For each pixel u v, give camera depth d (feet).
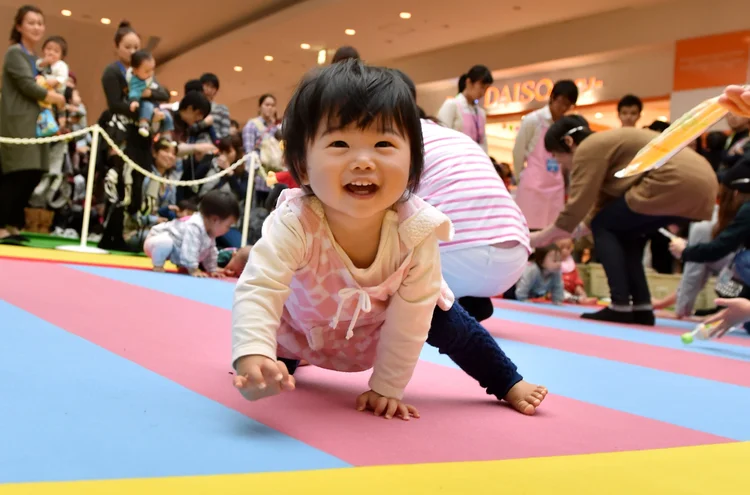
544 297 19.30
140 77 18.08
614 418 4.70
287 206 4.27
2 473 2.60
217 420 3.67
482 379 4.82
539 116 17.17
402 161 3.95
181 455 3.01
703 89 29.91
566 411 4.82
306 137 4.00
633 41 32.24
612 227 13.10
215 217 14.51
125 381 4.40
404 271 4.31
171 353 5.53
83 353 5.19
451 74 41.04
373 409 4.28
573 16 33.99
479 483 2.88
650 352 8.77
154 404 3.88
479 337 4.76
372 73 4.00
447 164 8.84
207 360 5.37
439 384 5.43
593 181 12.21
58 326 6.29
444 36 38.27
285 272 4.09
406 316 4.30
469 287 8.84
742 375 7.39
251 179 19.45
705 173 12.30
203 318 7.85
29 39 16.55
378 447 3.42
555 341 9.07
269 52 44.09
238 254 15.35
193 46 47.85
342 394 4.71
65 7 40.78
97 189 21.27
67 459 2.83
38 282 9.62
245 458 3.05
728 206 14.07
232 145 22.17
